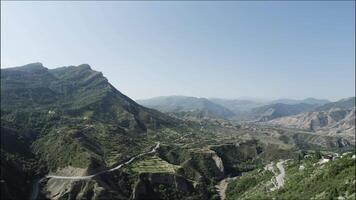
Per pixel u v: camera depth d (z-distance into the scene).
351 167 180.62
